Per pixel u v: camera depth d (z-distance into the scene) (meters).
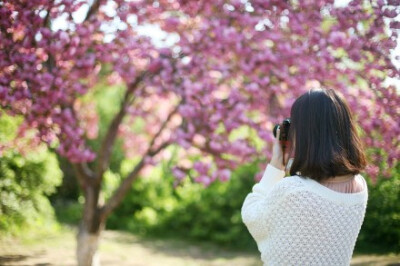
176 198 7.15
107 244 6.01
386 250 3.59
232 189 6.36
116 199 4.10
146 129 5.46
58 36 2.95
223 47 3.23
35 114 3.16
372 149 3.04
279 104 3.44
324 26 3.32
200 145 3.69
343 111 1.42
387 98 2.89
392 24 2.71
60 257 4.96
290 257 1.39
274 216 1.42
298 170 1.43
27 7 2.92
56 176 5.80
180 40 3.36
